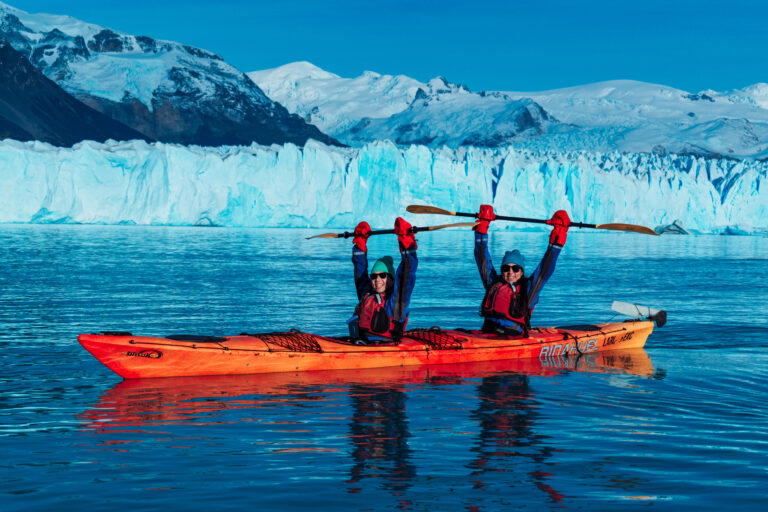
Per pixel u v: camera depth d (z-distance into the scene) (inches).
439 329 357.4
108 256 1119.0
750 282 853.2
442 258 1251.2
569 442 214.4
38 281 745.6
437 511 164.2
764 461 197.0
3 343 389.7
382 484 179.9
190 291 677.3
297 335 326.3
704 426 232.1
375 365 326.0
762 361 353.4
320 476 185.2
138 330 446.3
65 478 182.5
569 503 168.9
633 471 189.3
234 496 171.6
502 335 353.7
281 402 261.7
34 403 259.0
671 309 585.9
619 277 915.4
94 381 295.6
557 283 829.2
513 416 243.8
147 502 167.9
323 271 930.1
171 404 258.1
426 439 217.3
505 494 173.9
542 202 2384.4
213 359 304.2
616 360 353.7
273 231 2327.8
